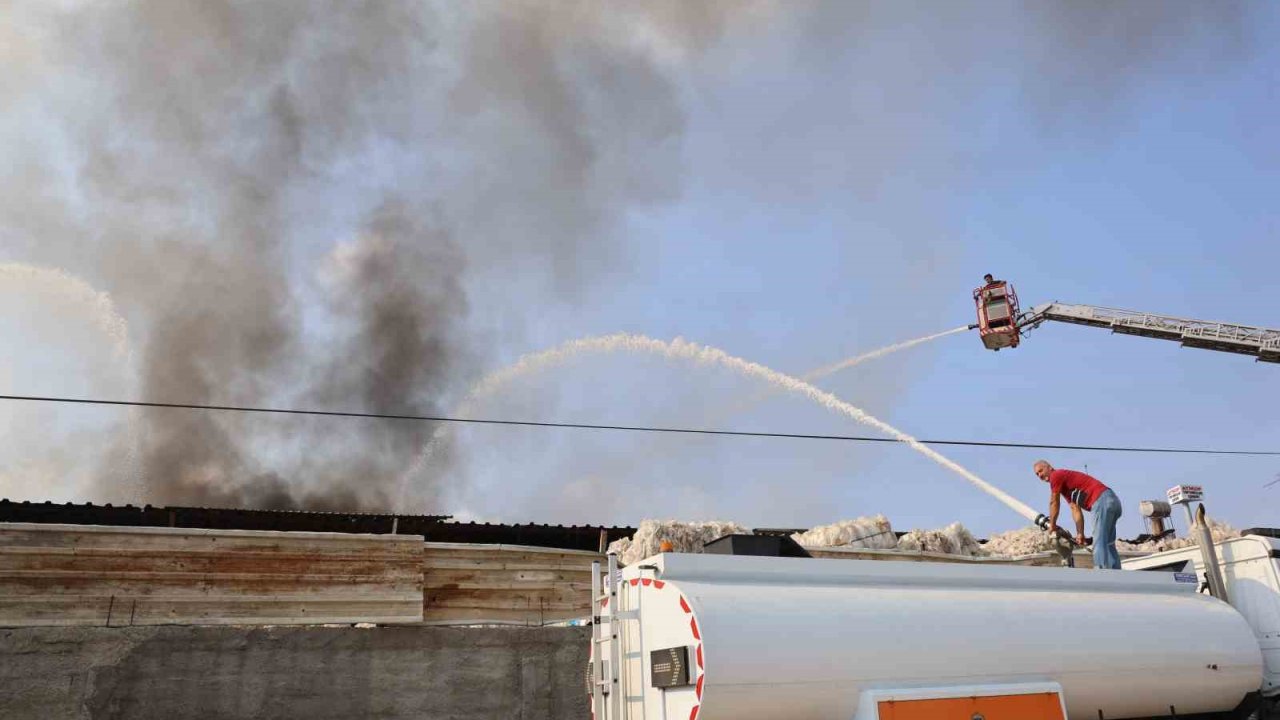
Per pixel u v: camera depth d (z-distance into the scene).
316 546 10.24
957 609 7.02
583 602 11.79
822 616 6.41
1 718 8.09
